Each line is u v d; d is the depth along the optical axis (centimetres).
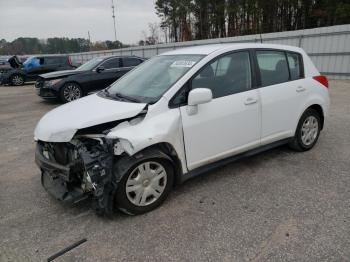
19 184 409
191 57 374
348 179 381
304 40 1580
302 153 471
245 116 379
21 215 330
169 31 5006
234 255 255
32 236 293
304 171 407
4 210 343
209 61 357
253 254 256
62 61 1855
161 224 303
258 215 311
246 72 388
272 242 269
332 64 1487
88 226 305
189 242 274
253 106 385
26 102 1144
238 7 3938
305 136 467
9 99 1244
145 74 400
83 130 315
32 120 816
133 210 313
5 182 418
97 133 315
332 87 1201
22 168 468
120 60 1111
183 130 330
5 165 484
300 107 443
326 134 562
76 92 1043
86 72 1054
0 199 368
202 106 343
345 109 774
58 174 311
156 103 322
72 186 320
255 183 379
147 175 315
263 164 434
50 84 1022
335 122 647
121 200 304
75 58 4434
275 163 436
